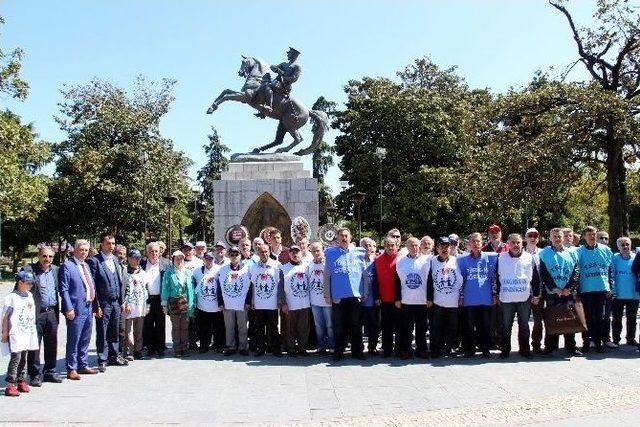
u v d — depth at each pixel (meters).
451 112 39.00
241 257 11.47
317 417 6.43
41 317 8.42
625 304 11.02
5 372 9.34
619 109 20.20
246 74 19.75
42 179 34.62
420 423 6.11
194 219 59.31
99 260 9.66
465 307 10.09
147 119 40.09
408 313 9.99
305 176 18.98
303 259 11.06
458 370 8.91
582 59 24.56
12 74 27.00
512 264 9.96
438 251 10.17
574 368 8.93
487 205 25.73
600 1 23.64
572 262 10.05
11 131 28.22
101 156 37.91
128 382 8.46
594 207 45.56
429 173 35.88
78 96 40.38
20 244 45.97
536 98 22.73
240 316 10.77
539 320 10.32
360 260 10.21
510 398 7.09
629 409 6.45
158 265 11.17
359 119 39.06
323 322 10.59
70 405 7.14
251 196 18.72
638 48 23.36
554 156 21.06
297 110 19.77
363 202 38.50
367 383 8.08
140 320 10.47
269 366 9.53
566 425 5.91
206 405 7.05
